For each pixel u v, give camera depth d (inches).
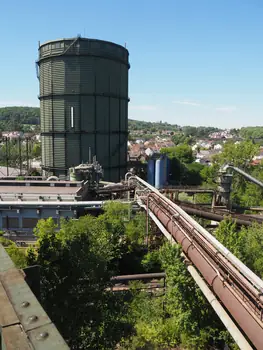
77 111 2182.6
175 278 653.3
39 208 1375.5
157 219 1056.2
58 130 2231.8
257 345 373.1
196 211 1220.5
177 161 3885.3
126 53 2460.6
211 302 518.9
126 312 574.2
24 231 1379.2
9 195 1443.2
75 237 564.4
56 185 1688.0
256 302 419.5
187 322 645.3
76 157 2234.3
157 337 660.7
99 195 1791.3
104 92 2240.4
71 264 513.3
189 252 666.8
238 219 1177.4
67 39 2121.1
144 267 1118.4
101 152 2300.7
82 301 493.0
